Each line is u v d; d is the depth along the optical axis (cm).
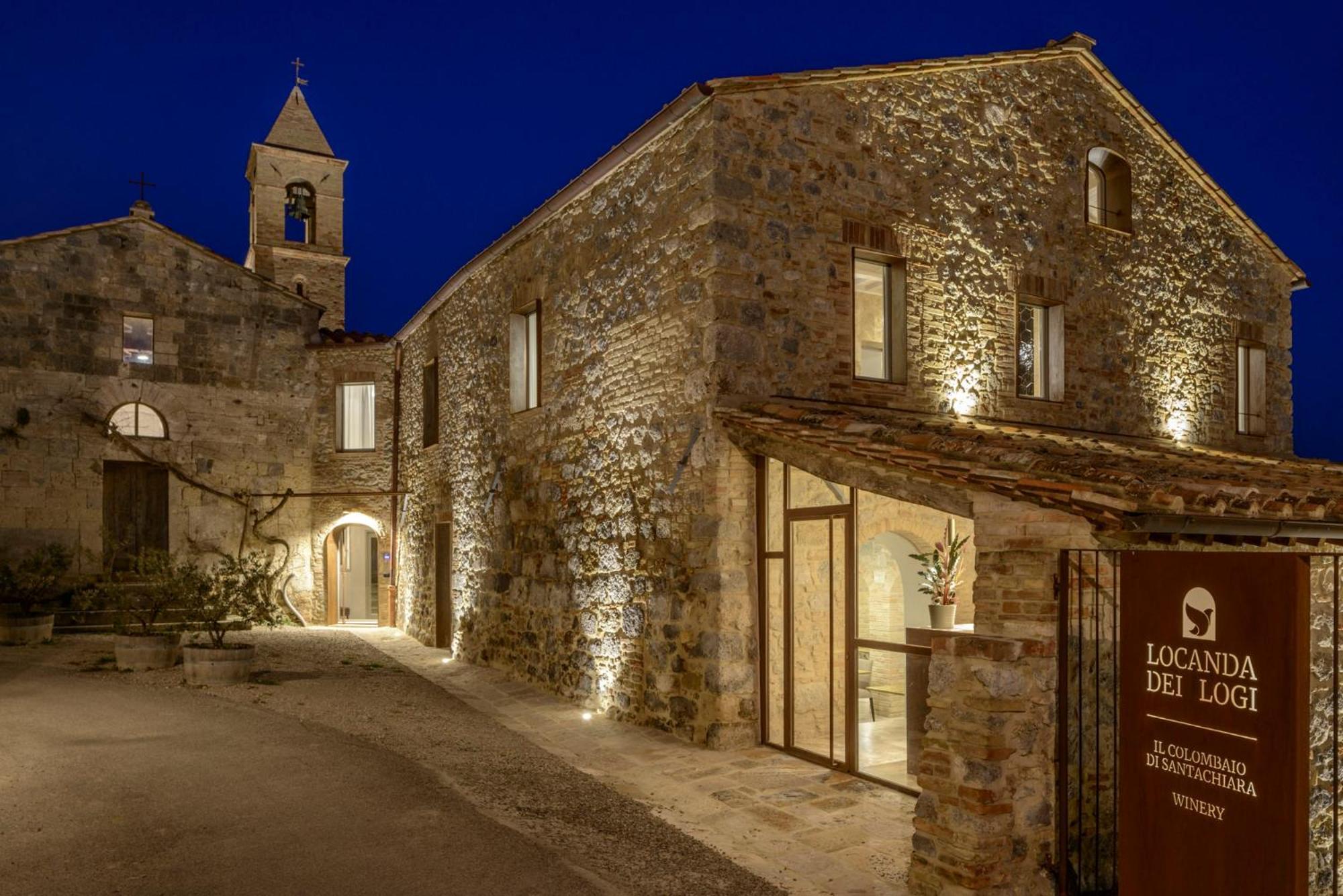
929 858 475
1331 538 529
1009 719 463
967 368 898
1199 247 1135
